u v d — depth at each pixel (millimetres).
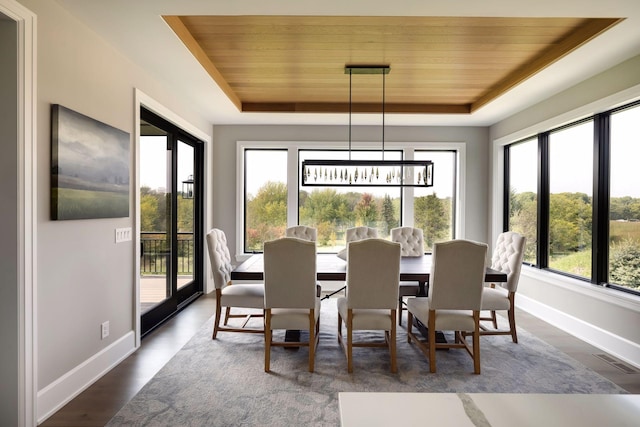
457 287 2709
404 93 4332
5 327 1912
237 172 5418
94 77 2559
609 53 2891
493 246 5234
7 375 1918
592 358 3012
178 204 4414
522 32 2795
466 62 3389
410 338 3461
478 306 2730
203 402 2312
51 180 2146
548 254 4230
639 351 2852
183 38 2709
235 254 5430
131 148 3082
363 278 2705
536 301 4195
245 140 5430
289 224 5457
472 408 802
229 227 5441
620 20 2391
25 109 1931
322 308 4523
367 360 2959
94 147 2506
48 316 2154
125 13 2307
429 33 2826
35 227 2000
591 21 2615
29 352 1969
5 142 1895
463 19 2611
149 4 2205
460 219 5438
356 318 2756
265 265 2705
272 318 2756
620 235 3199
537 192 4328
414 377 2666
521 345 3291
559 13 2287
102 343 2697
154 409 2229
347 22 2670
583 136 3676
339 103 4762
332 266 3428
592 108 3371
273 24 2707
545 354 3090
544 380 2627
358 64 3459
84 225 2475
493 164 5273
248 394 2412
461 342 2945
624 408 804
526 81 3547
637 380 2629
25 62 1926
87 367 2504
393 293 2725
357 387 2516
